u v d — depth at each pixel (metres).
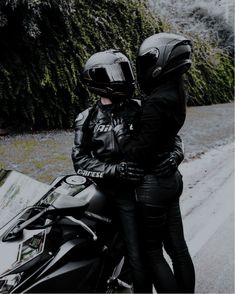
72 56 9.73
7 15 8.27
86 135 2.87
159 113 2.58
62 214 2.39
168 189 2.75
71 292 2.58
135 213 2.79
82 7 10.58
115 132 2.73
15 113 9.15
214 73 16.44
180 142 3.00
